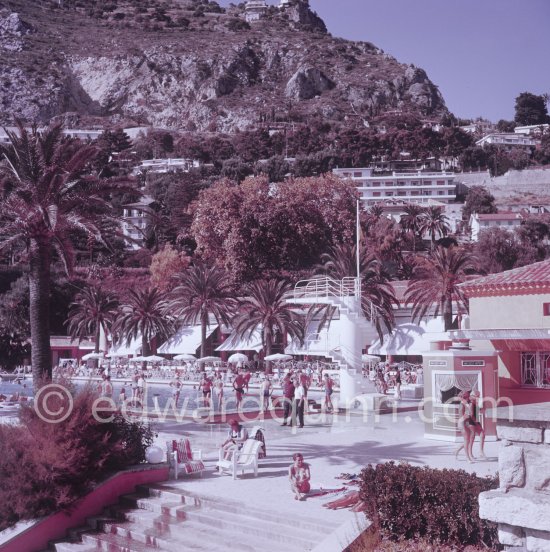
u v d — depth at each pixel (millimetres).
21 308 69938
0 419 19703
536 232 130375
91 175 22984
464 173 179000
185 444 16734
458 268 51688
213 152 196125
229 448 17016
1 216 22359
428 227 123000
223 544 12086
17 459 14195
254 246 86625
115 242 105875
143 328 68938
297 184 91938
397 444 20203
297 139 199000
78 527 14273
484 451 18328
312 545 11156
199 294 63969
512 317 27484
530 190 169625
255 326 60219
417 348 54875
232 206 88062
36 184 21125
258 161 184125
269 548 11516
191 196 124875
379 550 9375
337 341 38312
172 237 117812
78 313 80375
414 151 190500
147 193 147125
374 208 130875
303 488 13633
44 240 21688
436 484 9922
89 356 69375
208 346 69250
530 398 25172
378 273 54000
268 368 58219
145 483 15602
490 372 20469
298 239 87750
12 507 13797
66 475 14211
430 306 55875
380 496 10195
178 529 13023
